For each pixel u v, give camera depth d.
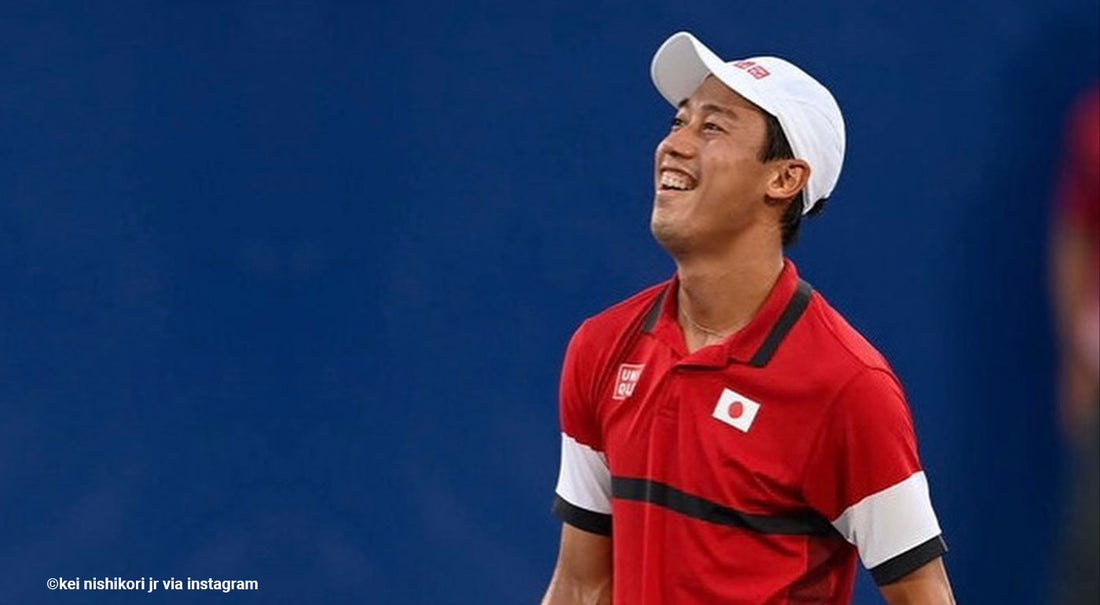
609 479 10.98
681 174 10.28
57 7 16.36
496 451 16.47
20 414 16.42
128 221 16.44
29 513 16.41
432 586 16.47
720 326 10.39
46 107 16.39
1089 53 15.92
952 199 16.19
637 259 16.38
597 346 10.67
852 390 9.86
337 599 16.48
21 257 16.41
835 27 16.23
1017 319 16.09
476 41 16.38
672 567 10.24
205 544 16.47
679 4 16.30
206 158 16.42
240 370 16.48
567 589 11.37
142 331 16.47
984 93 16.08
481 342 16.45
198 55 16.41
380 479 16.48
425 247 16.44
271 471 16.50
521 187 16.41
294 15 16.39
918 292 16.27
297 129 16.41
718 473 10.05
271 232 16.45
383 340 16.48
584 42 16.34
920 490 10.03
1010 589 16.14
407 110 16.41
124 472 16.47
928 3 16.14
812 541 10.22
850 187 16.28
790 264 10.48
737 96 10.29
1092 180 10.37
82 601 16.41
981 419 16.19
